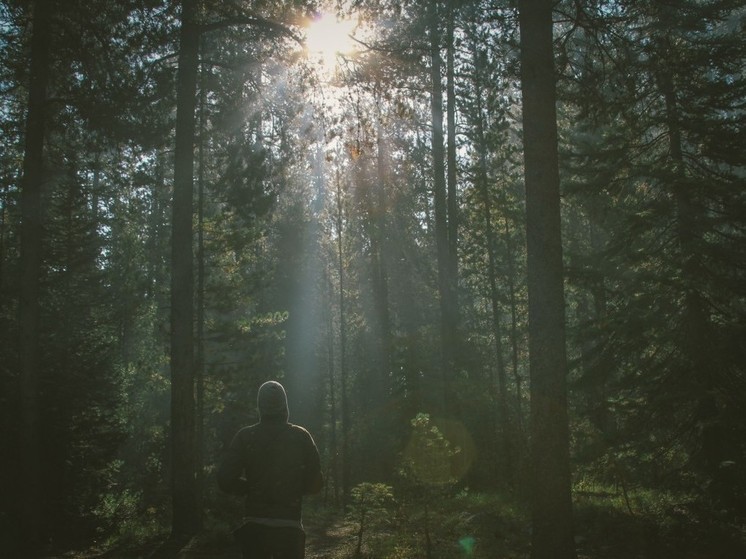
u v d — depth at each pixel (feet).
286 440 17.94
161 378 90.43
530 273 30.09
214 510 67.87
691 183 46.19
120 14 46.03
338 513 67.36
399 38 38.04
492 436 79.97
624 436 47.83
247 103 55.62
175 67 51.39
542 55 31.17
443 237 84.89
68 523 51.55
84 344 64.28
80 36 47.03
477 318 96.53
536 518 28.66
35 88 49.42
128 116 49.37
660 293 47.52
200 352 71.92
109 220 95.61
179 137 50.90
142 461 91.86
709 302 46.44
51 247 73.92
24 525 46.34
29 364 48.44
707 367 44.70
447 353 82.12
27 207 49.49
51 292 71.97
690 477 45.85
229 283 81.56
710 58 44.98
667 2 34.53
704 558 34.68
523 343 95.81
